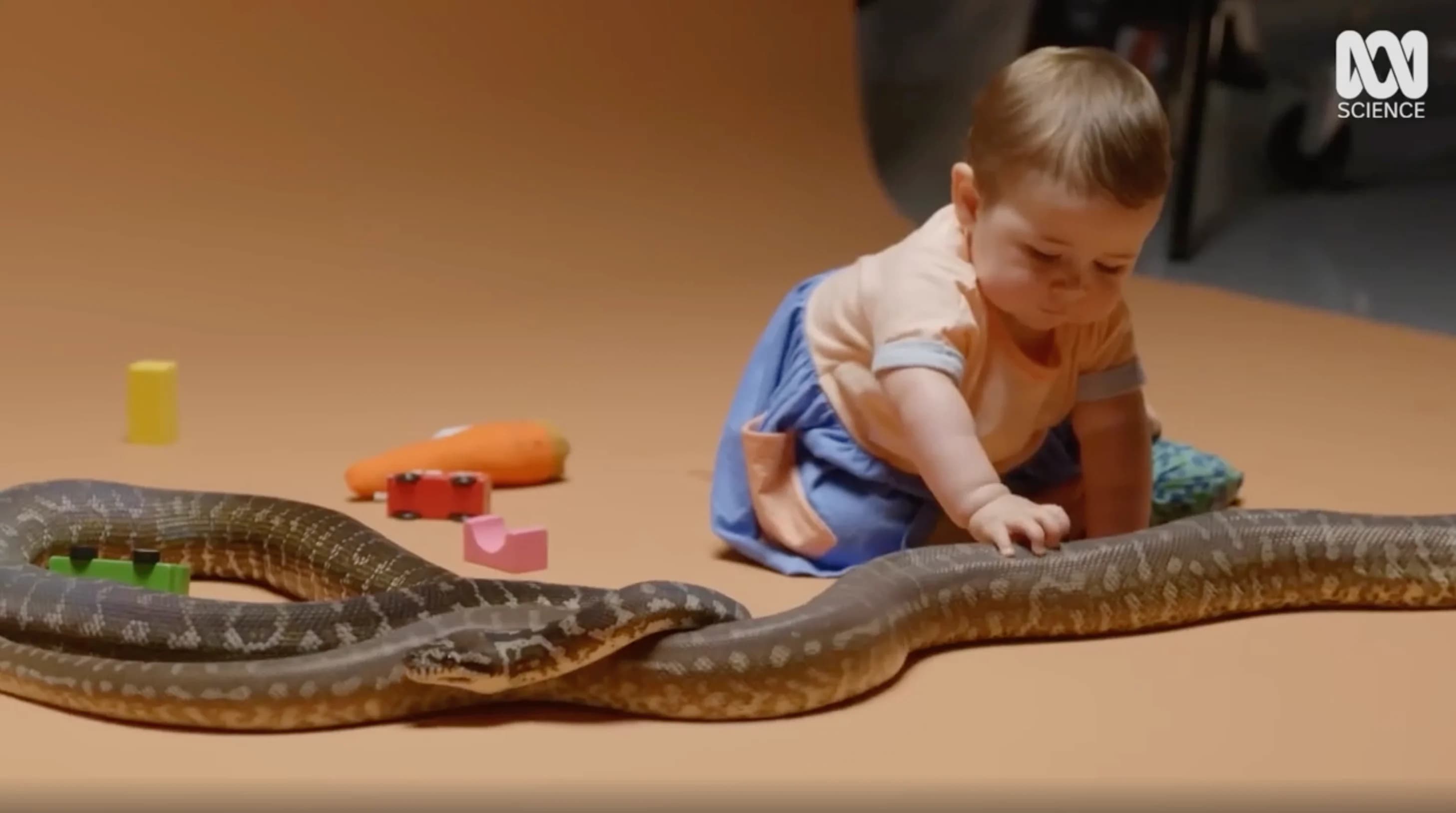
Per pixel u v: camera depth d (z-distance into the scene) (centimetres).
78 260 368
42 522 236
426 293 367
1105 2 461
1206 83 426
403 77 459
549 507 256
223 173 416
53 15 427
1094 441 240
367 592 230
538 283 380
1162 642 225
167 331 331
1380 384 309
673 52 494
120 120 418
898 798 202
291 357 318
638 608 210
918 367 230
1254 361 322
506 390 301
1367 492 262
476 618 215
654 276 393
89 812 199
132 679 210
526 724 211
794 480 240
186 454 272
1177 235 417
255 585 239
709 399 298
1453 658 222
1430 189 445
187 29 439
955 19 532
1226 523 230
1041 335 237
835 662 212
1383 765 206
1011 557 225
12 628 220
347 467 268
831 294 242
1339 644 224
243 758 206
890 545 238
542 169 450
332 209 413
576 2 491
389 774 204
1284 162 455
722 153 477
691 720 211
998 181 230
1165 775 204
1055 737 209
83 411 288
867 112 530
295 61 447
